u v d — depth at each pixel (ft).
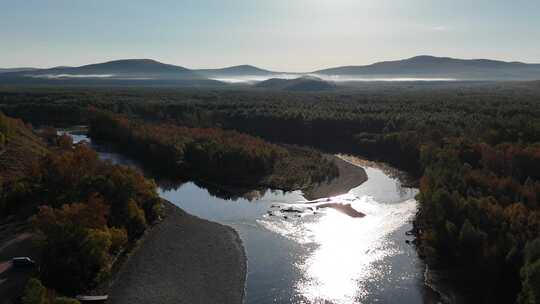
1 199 204.13
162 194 278.87
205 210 246.68
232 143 339.77
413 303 151.33
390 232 209.97
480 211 168.96
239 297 155.84
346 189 279.69
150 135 365.81
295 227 218.38
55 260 152.76
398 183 294.66
